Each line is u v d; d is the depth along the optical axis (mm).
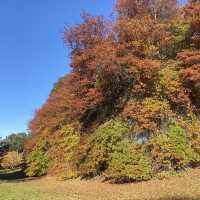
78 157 30047
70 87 32719
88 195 21547
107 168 26422
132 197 19312
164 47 27625
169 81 25750
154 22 26953
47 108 42750
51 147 39812
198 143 24578
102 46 26906
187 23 26719
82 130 33594
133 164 24188
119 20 26953
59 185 28891
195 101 26516
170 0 28469
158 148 24094
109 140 26203
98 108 30703
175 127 24672
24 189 26859
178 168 24078
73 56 29547
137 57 26281
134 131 25328
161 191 20047
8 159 83750
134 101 26203
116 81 27734
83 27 29453
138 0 28406
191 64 25438
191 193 18391
